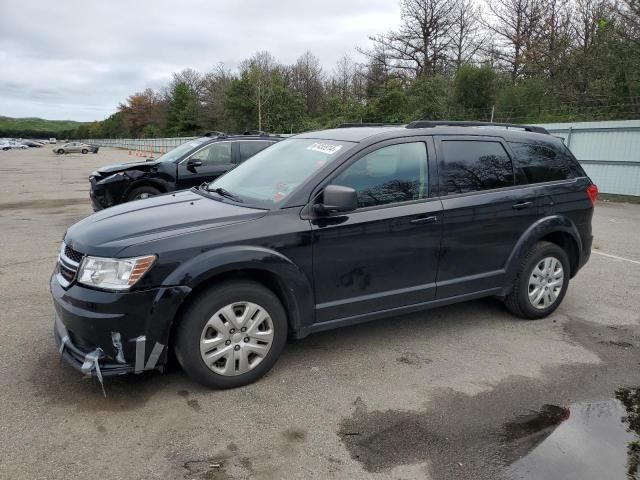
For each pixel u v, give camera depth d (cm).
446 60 3922
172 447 283
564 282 492
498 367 387
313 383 357
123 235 323
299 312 359
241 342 341
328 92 5406
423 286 410
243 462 272
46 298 518
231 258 325
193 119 6506
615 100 2006
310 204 360
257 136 1022
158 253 312
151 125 8481
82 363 316
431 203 405
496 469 270
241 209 362
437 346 422
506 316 493
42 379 352
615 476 265
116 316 304
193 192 441
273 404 328
